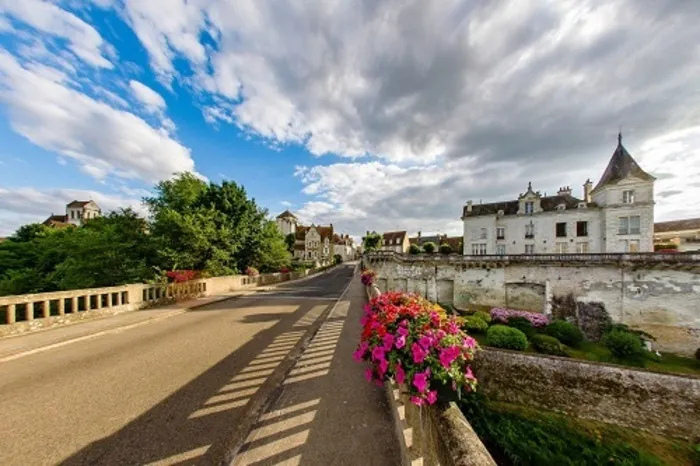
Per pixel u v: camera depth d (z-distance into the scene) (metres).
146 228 17.17
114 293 10.40
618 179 24.44
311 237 65.88
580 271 17.67
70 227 21.66
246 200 26.20
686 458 6.39
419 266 24.61
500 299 20.48
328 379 4.85
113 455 3.02
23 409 3.92
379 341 2.59
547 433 6.92
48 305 7.98
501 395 8.12
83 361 5.77
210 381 4.82
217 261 19.47
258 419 3.65
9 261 20.22
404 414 3.25
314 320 9.66
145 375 5.06
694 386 6.99
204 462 2.92
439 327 2.46
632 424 7.11
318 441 3.19
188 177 23.81
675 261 15.01
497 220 30.70
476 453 1.36
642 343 13.33
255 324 9.09
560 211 27.22
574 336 13.79
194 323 9.27
